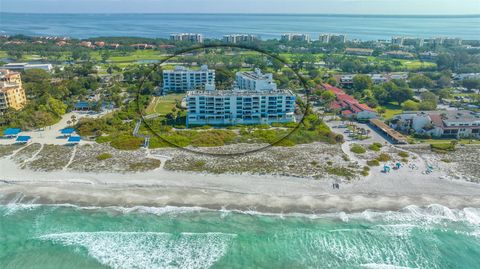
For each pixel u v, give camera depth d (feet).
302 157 336.29
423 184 289.12
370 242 228.43
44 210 253.85
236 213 253.24
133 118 457.27
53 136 387.55
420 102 517.55
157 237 230.89
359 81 629.51
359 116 457.27
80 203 261.44
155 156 336.08
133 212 252.62
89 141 374.22
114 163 319.27
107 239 228.43
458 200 269.23
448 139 394.52
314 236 232.73
